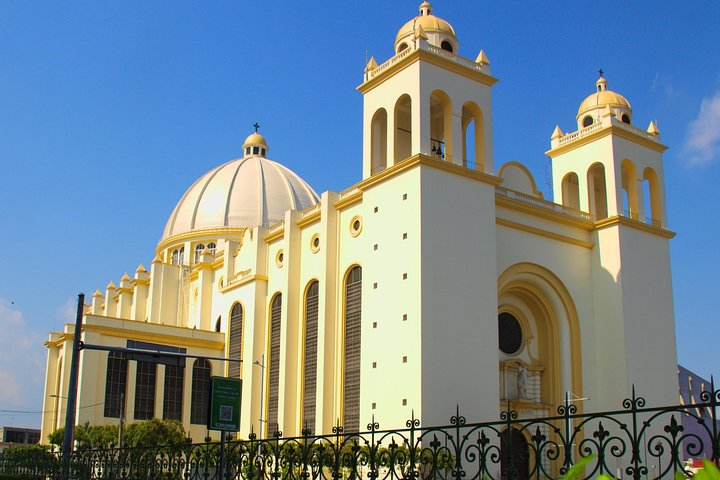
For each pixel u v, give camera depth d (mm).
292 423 58344
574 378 57656
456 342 48125
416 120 50938
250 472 21328
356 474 18312
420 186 49094
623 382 56938
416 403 45812
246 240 70375
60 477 32438
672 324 61500
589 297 60062
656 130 66500
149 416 64312
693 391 81062
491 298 50812
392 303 49219
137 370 64750
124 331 64750
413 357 46750
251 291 65938
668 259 63281
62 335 70812
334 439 51906
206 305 75500
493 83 55906
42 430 77562
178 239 92062
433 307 47625
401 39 55219
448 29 55406
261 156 105312
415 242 48438
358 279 54656
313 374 57875
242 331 67625
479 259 50938
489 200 52812
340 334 54812
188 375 67312
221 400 21562
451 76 53594
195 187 98312
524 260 56312
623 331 57781
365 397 49781
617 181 61875
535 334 59375
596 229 61188
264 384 62750
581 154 65000
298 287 61250
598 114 65375
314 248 60125
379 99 55125
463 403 47344
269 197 93500
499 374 55000
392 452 17188
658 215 64750
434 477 16172
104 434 58375
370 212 52750
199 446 25141
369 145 55219
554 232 58969
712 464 7348
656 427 57188
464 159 57781
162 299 81062
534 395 57438
